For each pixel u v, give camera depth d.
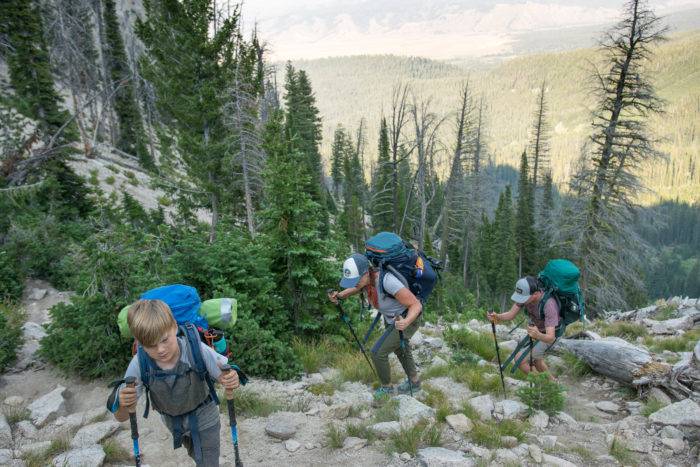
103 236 6.56
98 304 6.30
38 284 12.96
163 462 4.47
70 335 6.27
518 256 62.69
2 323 6.93
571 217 27.02
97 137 48.50
